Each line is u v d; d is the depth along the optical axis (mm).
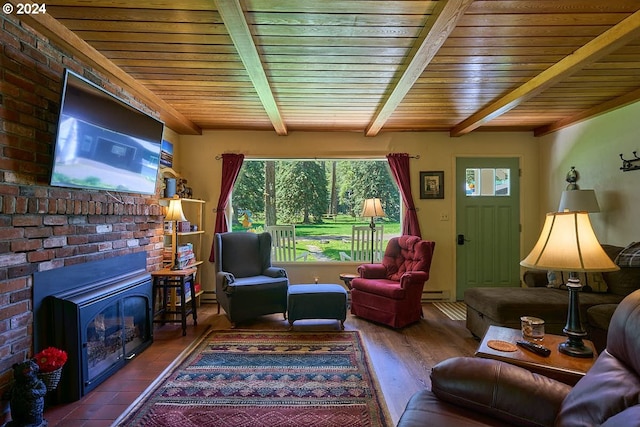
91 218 2594
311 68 2744
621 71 2904
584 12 2006
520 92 3189
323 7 1918
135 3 1906
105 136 2541
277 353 2928
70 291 2336
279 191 5914
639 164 3344
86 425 1927
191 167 4742
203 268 4730
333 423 1946
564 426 1097
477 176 4855
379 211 4586
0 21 1864
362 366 2672
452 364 1445
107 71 2646
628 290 2920
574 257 1603
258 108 3836
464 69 2820
